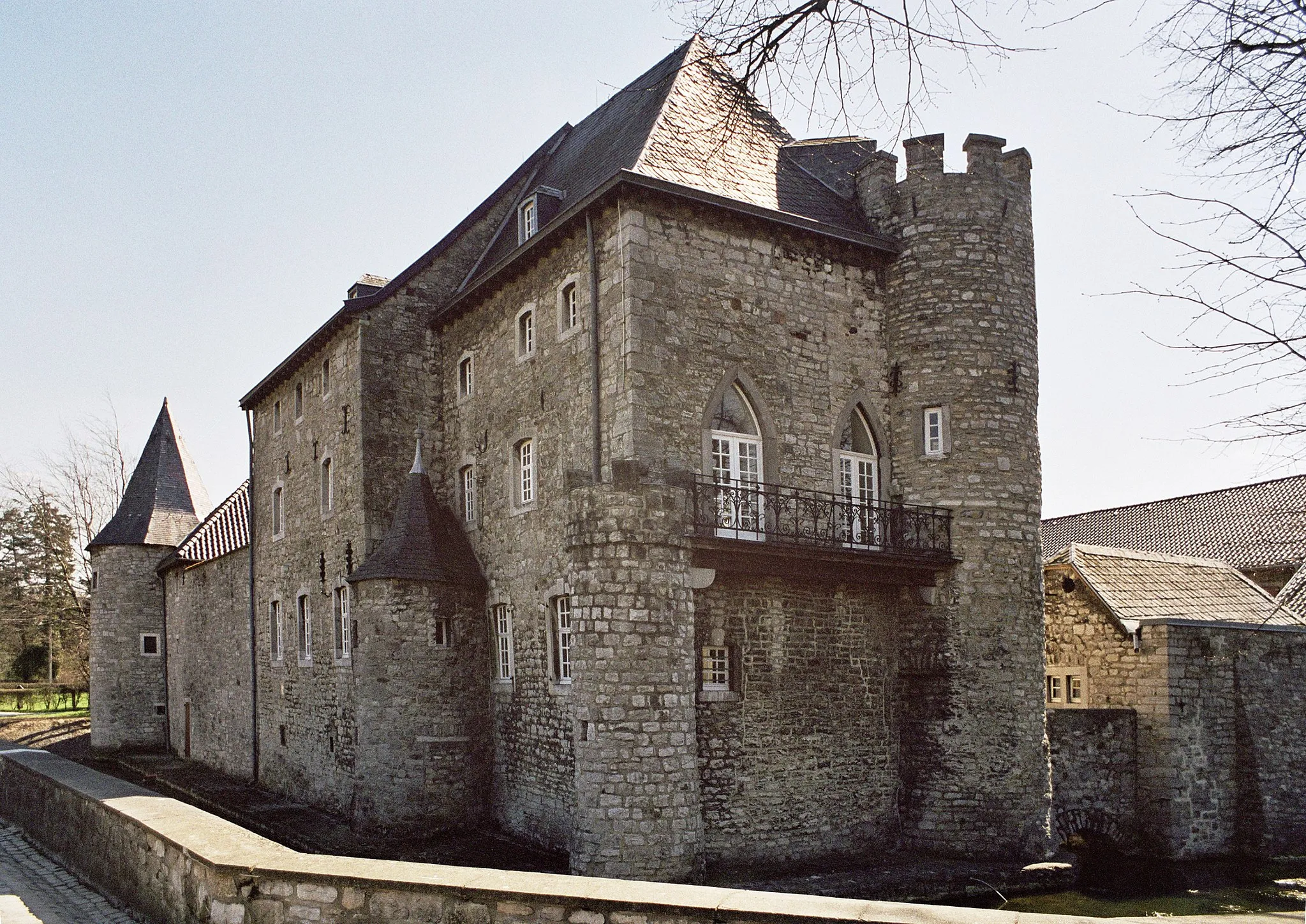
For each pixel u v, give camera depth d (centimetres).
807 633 1584
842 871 1458
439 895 709
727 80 700
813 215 1719
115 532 3269
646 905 645
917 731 1641
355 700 1769
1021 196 1766
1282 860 1808
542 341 1694
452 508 1975
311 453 2247
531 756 1642
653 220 1509
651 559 1382
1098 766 1786
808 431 1634
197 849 852
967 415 1670
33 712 4116
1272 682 1952
